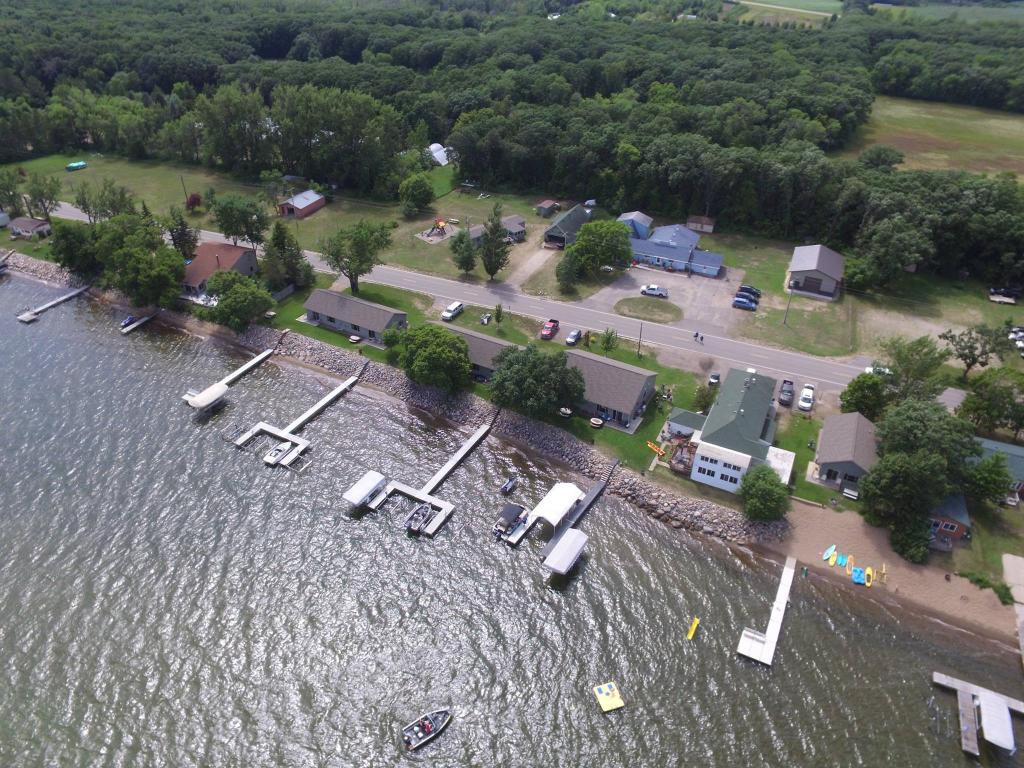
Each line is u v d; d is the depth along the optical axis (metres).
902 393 94.31
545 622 74.56
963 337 104.62
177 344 124.44
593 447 96.31
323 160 182.38
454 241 139.50
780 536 83.62
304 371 116.75
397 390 110.75
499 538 84.56
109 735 63.56
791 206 152.62
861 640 72.75
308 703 66.50
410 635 73.00
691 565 81.50
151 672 68.81
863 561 80.56
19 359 119.50
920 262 136.25
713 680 68.81
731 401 96.38
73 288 144.62
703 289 135.00
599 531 86.06
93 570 79.19
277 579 78.81
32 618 73.56
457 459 96.44
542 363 97.44
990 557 79.75
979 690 66.88
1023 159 180.12
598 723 65.06
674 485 90.44
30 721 64.50
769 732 64.31
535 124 179.12
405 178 180.75
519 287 136.62
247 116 189.38
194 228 156.50
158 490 90.69
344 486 92.38
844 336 119.12
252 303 121.06
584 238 137.50
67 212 171.62
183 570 79.50
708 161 153.38
